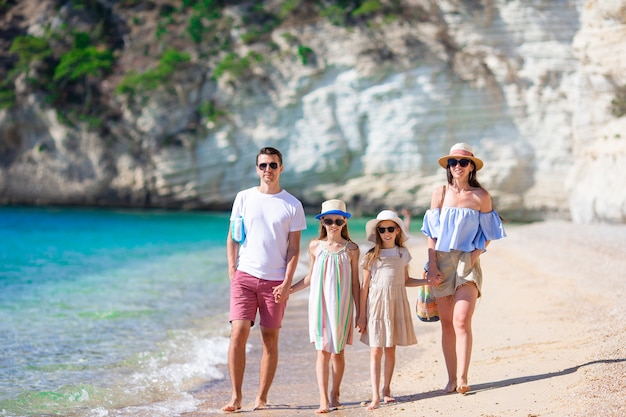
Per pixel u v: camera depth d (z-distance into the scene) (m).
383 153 36.34
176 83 37.91
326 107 37.00
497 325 8.85
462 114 36.09
